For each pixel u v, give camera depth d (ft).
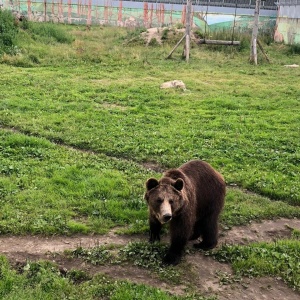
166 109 30.37
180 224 12.75
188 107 31.19
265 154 22.75
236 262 13.34
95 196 17.15
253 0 80.07
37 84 34.68
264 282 12.71
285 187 19.21
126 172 19.62
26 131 24.25
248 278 12.81
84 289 11.54
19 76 36.50
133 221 15.47
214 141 24.11
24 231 14.32
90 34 63.72
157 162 21.17
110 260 12.96
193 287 12.07
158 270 12.59
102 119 27.07
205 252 13.89
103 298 11.32
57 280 11.68
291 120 28.99
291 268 13.29
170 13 78.48
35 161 19.99
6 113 26.71
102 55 47.47
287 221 16.78
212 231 14.03
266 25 79.51
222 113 30.17
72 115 27.45
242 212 16.69
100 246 13.62
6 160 19.66
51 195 16.79
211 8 78.69
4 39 45.98
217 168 20.84
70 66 43.14
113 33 65.62
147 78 39.68
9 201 16.15
